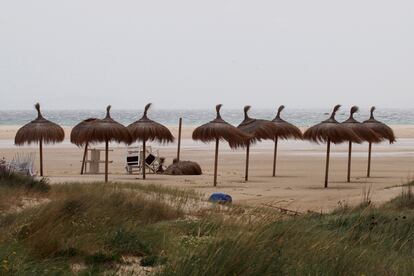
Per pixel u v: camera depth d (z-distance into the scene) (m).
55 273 14.33
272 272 14.23
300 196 41.22
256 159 77.50
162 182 49.59
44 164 67.88
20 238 17.75
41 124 53.69
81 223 20.02
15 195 26.86
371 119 63.41
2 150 87.81
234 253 14.15
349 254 16.23
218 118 49.34
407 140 124.69
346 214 27.23
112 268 16.09
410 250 21.08
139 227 20.89
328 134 48.66
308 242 17.16
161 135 52.41
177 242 18.48
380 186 49.00
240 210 26.88
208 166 68.12
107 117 47.94
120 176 54.94
